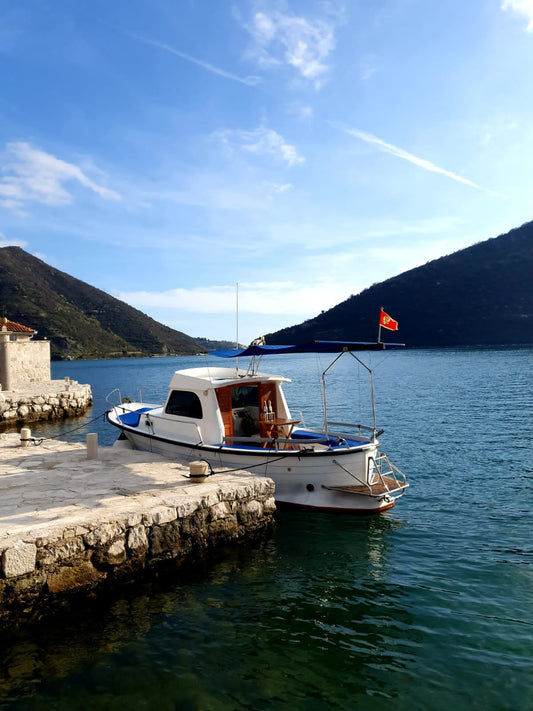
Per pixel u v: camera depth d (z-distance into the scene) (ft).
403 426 72.84
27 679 17.60
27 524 22.65
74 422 90.79
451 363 259.80
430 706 16.02
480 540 30.25
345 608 22.47
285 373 240.73
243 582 25.21
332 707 15.99
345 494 34.55
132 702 16.29
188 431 38.32
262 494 31.01
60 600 21.95
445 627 20.76
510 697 16.40
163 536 25.71
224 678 17.54
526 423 72.18
